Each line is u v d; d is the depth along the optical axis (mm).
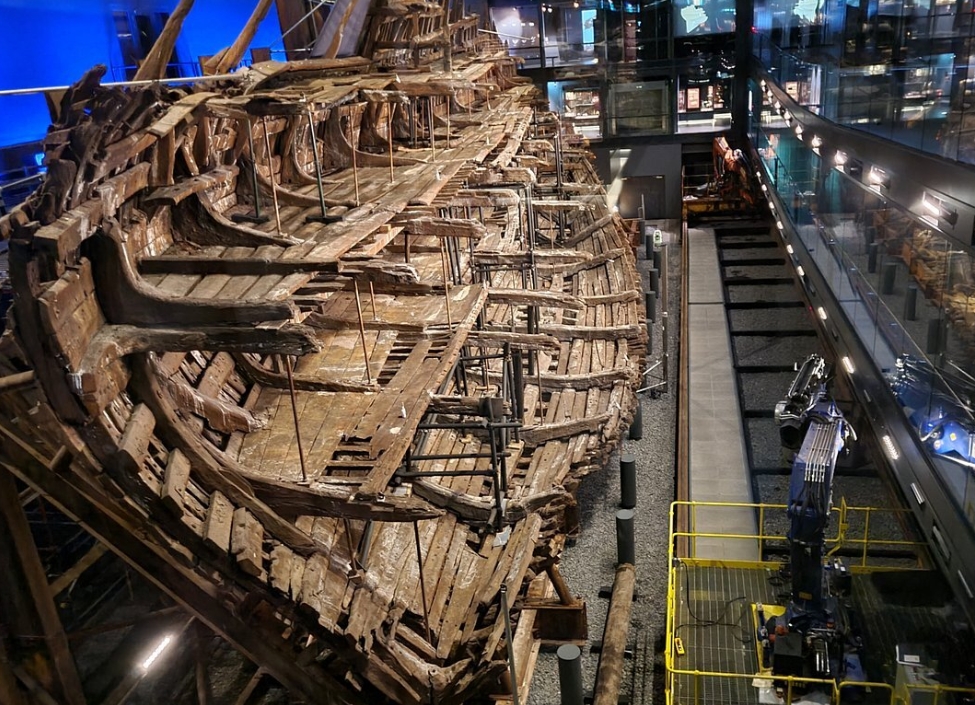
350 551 8430
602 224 26328
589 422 14172
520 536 10672
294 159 11664
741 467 17641
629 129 39031
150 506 6684
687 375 21844
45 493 7406
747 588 13328
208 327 6473
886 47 15977
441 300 11922
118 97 6602
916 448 12727
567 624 12422
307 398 9852
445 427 9680
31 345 5926
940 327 12875
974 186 10523
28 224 5824
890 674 11484
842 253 20641
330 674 8219
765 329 24812
